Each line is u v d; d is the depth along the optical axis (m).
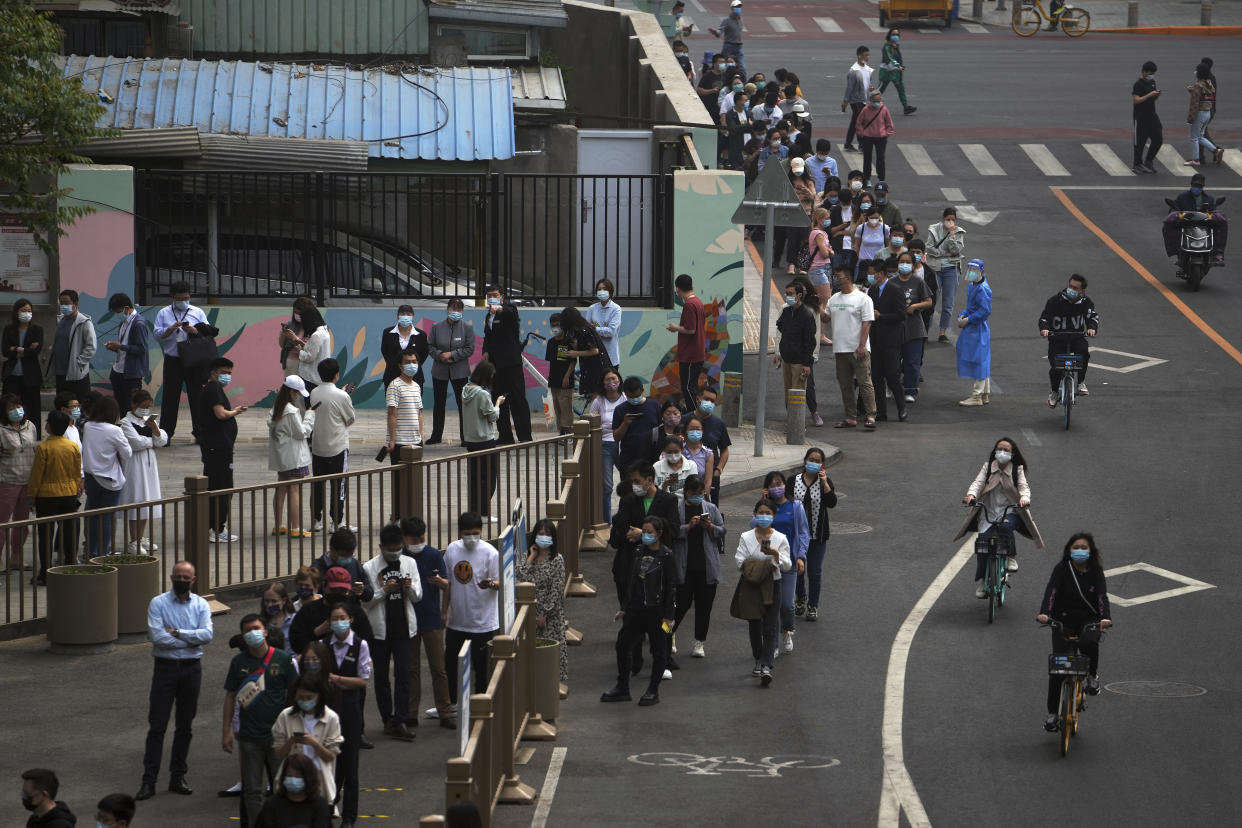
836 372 47.50
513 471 38.00
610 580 33.62
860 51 75.62
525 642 25.45
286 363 39.56
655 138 52.28
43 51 39.03
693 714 26.50
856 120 76.31
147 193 44.38
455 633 26.06
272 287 46.06
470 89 51.06
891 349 44.88
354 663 22.36
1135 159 74.19
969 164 74.62
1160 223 66.38
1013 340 52.59
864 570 33.72
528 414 40.19
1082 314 44.62
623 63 72.06
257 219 44.53
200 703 26.97
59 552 31.00
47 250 40.41
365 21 57.06
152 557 30.14
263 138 46.34
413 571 25.41
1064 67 96.75
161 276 45.50
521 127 52.53
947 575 33.44
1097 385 48.12
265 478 38.44
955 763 24.33
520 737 24.98
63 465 31.17
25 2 39.41
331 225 45.50
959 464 41.03
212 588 30.78
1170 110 85.44
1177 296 57.06
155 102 48.81
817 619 31.02
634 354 45.62
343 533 24.56
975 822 22.19
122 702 26.73
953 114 84.12
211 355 40.97
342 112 49.44
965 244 63.12
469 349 41.59
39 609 30.75
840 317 44.28
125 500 32.62
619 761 24.50
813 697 27.20
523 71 58.31
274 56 56.81
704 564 28.67
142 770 24.09
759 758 24.59
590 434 35.56
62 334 39.94
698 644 29.38
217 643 29.42
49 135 40.06
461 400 35.25
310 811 19.44
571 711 26.77
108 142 45.09
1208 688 27.39
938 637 30.02
